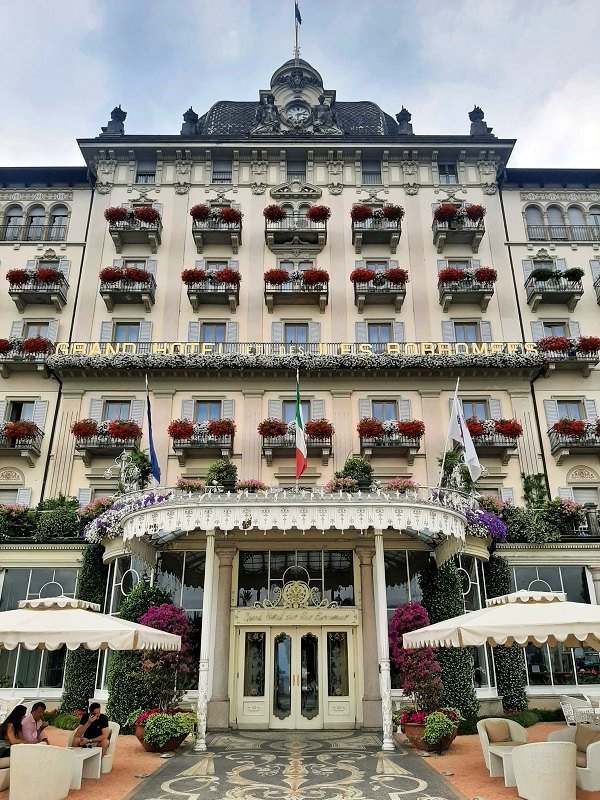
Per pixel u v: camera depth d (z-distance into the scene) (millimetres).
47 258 31125
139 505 16234
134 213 30750
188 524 14828
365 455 27062
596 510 25281
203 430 26672
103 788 10500
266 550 17906
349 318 30062
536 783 9461
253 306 30188
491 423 26953
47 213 32312
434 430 27625
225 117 35750
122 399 28094
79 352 28375
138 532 15523
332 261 31203
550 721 18094
